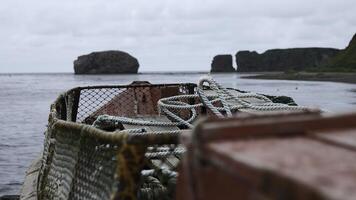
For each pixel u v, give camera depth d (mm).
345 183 1312
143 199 3828
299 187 1295
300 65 199500
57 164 4516
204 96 6855
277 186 1371
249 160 1537
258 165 1464
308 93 64625
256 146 1747
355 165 1504
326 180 1329
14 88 101750
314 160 1556
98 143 3217
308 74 137500
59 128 4578
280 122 1968
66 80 163000
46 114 40531
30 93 78562
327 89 76375
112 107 10109
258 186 1452
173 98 8102
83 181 3480
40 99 61844
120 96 10336
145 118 8875
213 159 1738
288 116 2121
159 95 10078
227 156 1626
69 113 7973
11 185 15250
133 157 2707
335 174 1405
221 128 1875
